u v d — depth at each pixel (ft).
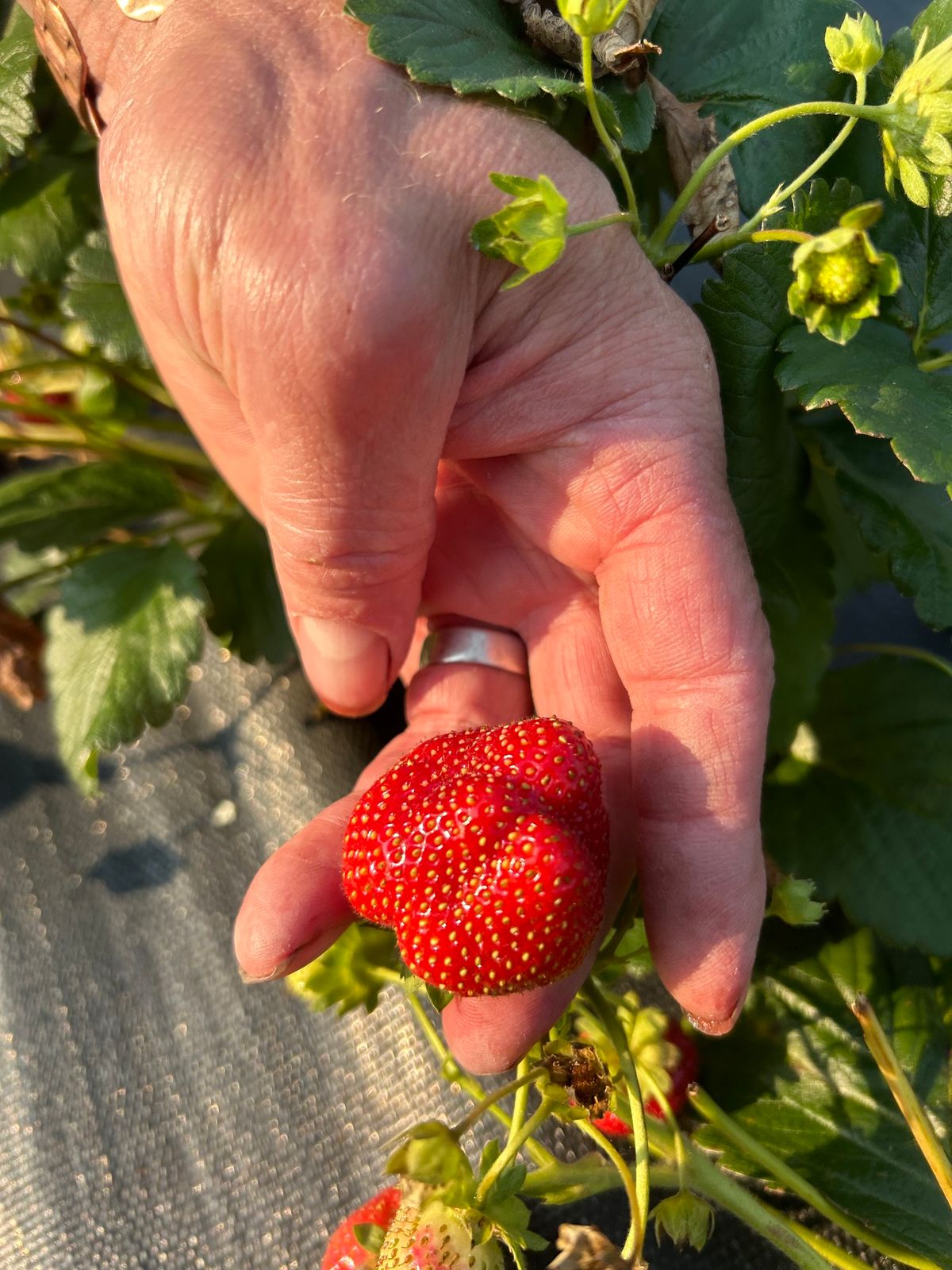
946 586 0.54
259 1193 0.63
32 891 0.75
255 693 0.79
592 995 0.49
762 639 0.46
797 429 0.59
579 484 0.48
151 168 0.41
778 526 0.58
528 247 0.38
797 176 0.56
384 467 0.45
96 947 0.72
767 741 0.60
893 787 0.62
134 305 0.49
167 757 0.78
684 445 0.46
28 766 0.79
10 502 0.72
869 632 0.76
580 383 0.46
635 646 0.47
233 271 0.40
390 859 0.42
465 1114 0.62
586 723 0.56
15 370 0.74
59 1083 0.68
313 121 0.41
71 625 0.69
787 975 0.60
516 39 0.48
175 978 0.70
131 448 0.80
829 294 0.35
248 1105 0.65
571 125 0.52
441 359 0.42
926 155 0.40
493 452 0.49
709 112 0.57
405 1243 0.43
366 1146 0.63
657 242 0.48
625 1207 0.58
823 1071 0.58
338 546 0.48
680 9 0.58
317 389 0.41
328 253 0.39
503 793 0.41
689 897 0.44
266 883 0.48
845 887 0.61
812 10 0.58
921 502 0.56
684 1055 0.54
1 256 0.66
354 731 0.76
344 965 0.52
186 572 0.69
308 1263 0.60
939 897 0.59
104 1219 0.64
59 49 0.53
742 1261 0.56
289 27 0.43
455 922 0.41
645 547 0.47
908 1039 0.58
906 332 0.56
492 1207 0.44
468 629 0.60
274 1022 0.67
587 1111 0.47
